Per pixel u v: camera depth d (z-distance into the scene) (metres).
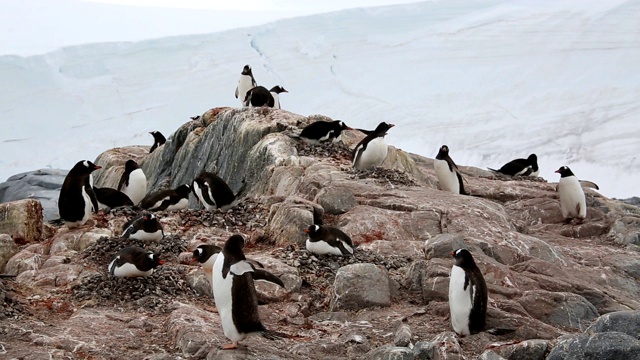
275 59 78.38
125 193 18.81
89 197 14.62
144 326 9.91
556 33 76.06
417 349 8.72
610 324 8.84
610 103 63.53
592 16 77.69
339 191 15.18
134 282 11.30
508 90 69.06
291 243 13.45
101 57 76.19
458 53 77.06
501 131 62.12
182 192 16.73
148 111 70.38
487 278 11.52
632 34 73.00
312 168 17.64
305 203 14.28
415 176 20.27
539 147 58.72
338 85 73.69
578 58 71.44
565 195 17.34
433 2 87.50
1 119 68.62
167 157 25.33
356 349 9.26
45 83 73.31
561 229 17.33
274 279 8.63
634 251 15.73
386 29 83.94
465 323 9.55
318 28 83.62
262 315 10.46
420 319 10.36
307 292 11.59
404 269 12.27
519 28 78.75
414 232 14.17
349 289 10.96
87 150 65.25
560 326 10.66
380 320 10.36
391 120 67.25
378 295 10.98
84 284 11.48
